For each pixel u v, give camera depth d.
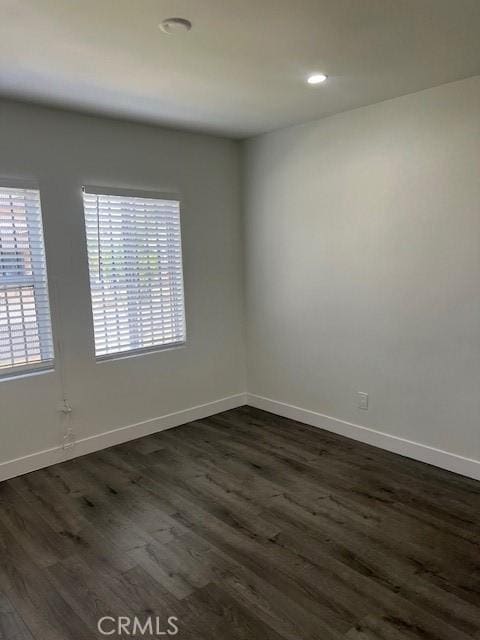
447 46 2.22
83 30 1.98
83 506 2.72
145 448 3.53
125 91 2.76
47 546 2.35
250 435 3.74
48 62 2.30
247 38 2.09
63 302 3.24
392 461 3.21
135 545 2.34
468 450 2.94
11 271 2.99
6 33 1.99
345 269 3.46
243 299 4.37
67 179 3.18
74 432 3.37
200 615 1.87
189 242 3.92
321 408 3.83
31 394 3.14
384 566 2.13
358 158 3.26
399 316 3.18
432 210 2.92
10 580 2.10
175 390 3.96
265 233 4.04
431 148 2.87
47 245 3.12
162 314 3.82
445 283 2.91
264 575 2.09
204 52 2.23
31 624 1.85
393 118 3.03
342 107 3.18
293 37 2.09
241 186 4.20
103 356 3.50
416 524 2.46
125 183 3.47
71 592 2.02
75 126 3.19
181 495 2.83
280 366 4.12
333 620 1.83
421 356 3.10
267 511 2.63
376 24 1.99
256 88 2.75
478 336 2.80
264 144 3.92
